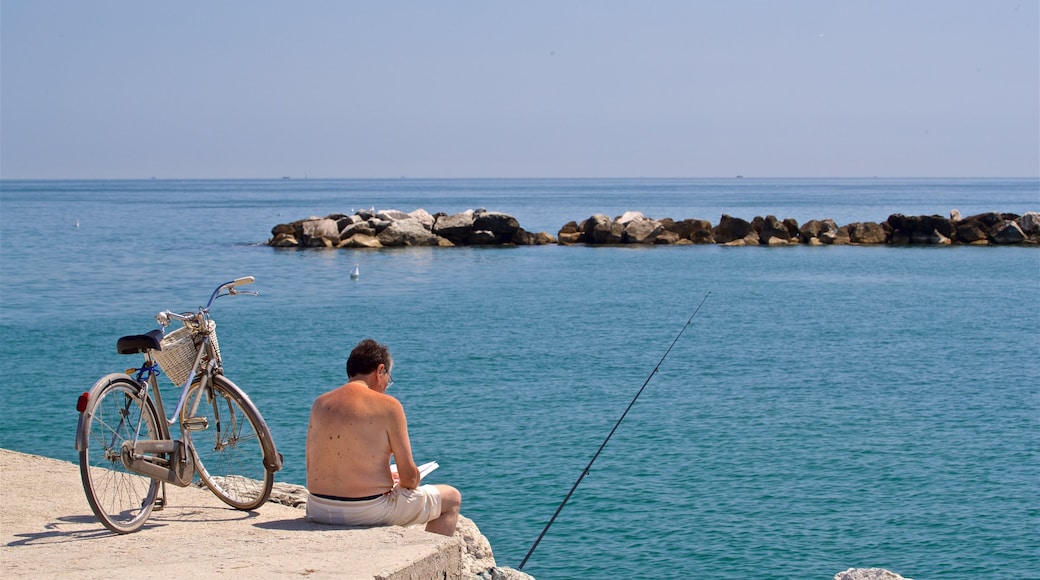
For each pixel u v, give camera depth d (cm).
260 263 5300
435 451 1515
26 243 6744
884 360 2353
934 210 14288
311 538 489
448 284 4269
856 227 6625
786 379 2109
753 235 6656
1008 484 1342
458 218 6638
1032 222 6525
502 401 1877
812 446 1544
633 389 1997
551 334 2806
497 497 1294
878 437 1600
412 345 2597
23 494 604
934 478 1371
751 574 1041
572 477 1377
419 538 486
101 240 7106
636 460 1464
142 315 3200
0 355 2397
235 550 471
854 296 3809
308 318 3164
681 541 1134
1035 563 1069
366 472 520
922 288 4091
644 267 5097
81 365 2261
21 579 428
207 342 578
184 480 559
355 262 5362
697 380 2100
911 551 1104
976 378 2120
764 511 1237
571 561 1080
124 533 522
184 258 5581
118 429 530
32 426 1673
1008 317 3183
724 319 3148
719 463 1448
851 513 1229
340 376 2123
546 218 12038
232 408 589
